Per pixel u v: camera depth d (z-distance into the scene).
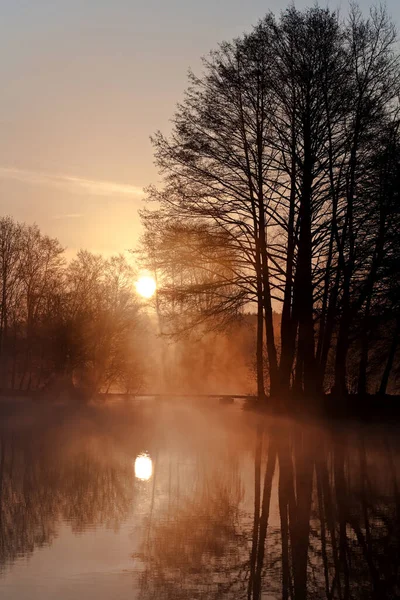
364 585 9.12
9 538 11.19
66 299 69.00
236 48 33.38
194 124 33.78
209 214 33.75
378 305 33.84
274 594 8.79
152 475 17.12
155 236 34.16
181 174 33.94
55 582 9.05
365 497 14.48
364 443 24.31
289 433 28.03
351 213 31.55
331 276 33.22
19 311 72.38
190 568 9.71
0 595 8.55
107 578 9.27
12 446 23.33
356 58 32.34
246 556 10.36
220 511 13.19
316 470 18.12
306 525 12.16
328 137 32.03
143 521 12.34
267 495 14.70
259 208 33.56
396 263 31.22
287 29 32.84
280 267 34.06
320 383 34.03
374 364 43.31
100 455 20.92
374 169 31.44
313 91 32.06
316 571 9.63
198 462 19.52
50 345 68.88
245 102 33.12
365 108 31.70
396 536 11.40
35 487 15.47
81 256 70.00
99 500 14.10
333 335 45.28
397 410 31.91
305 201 32.59
